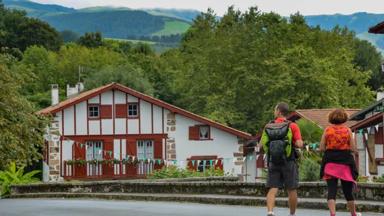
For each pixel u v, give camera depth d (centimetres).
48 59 11012
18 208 2256
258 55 7925
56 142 5275
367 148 4384
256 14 9088
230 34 8812
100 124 5359
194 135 5431
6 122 3525
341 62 8412
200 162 5450
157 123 5406
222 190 2541
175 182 2727
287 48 7869
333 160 1534
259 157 5634
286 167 1560
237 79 7831
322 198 2192
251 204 2248
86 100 5341
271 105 7500
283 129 1566
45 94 9012
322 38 8675
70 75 10650
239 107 7850
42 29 12800
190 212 1980
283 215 1848
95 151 5362
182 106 9069
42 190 3234
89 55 11444
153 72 9856
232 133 5441
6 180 4038
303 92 7438
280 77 7381
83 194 2956
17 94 3638
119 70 9050
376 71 10612
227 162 5450
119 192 2983
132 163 5338
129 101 5391
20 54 11131
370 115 4319
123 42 14312
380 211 1883
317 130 4584
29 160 3725
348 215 1822
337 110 1559
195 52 9400
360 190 2070
